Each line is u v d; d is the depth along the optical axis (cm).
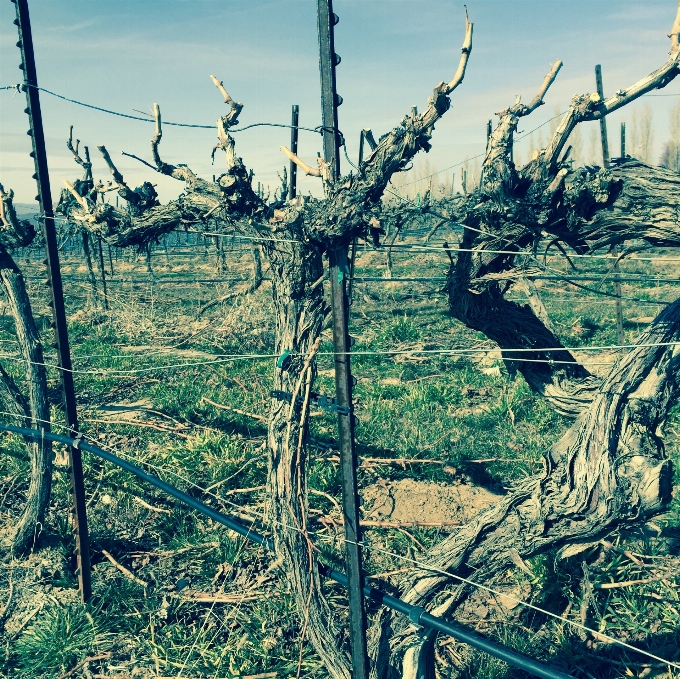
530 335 438
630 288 1852
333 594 543
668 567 544
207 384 1095
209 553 607
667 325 335
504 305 436
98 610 524
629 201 279
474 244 376
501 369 1120
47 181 495
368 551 597
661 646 462
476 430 859
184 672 464
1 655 488
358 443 822
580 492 345
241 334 1362
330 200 277
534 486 363
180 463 771
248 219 344
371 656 374
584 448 346
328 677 449
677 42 263
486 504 684
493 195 303
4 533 646
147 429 907
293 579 364
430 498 698
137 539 639
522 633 488
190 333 1363
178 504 694
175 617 524
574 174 287
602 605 503
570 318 1516
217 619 520
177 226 392
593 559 532
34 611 533
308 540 354
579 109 279
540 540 362
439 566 371
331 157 272
